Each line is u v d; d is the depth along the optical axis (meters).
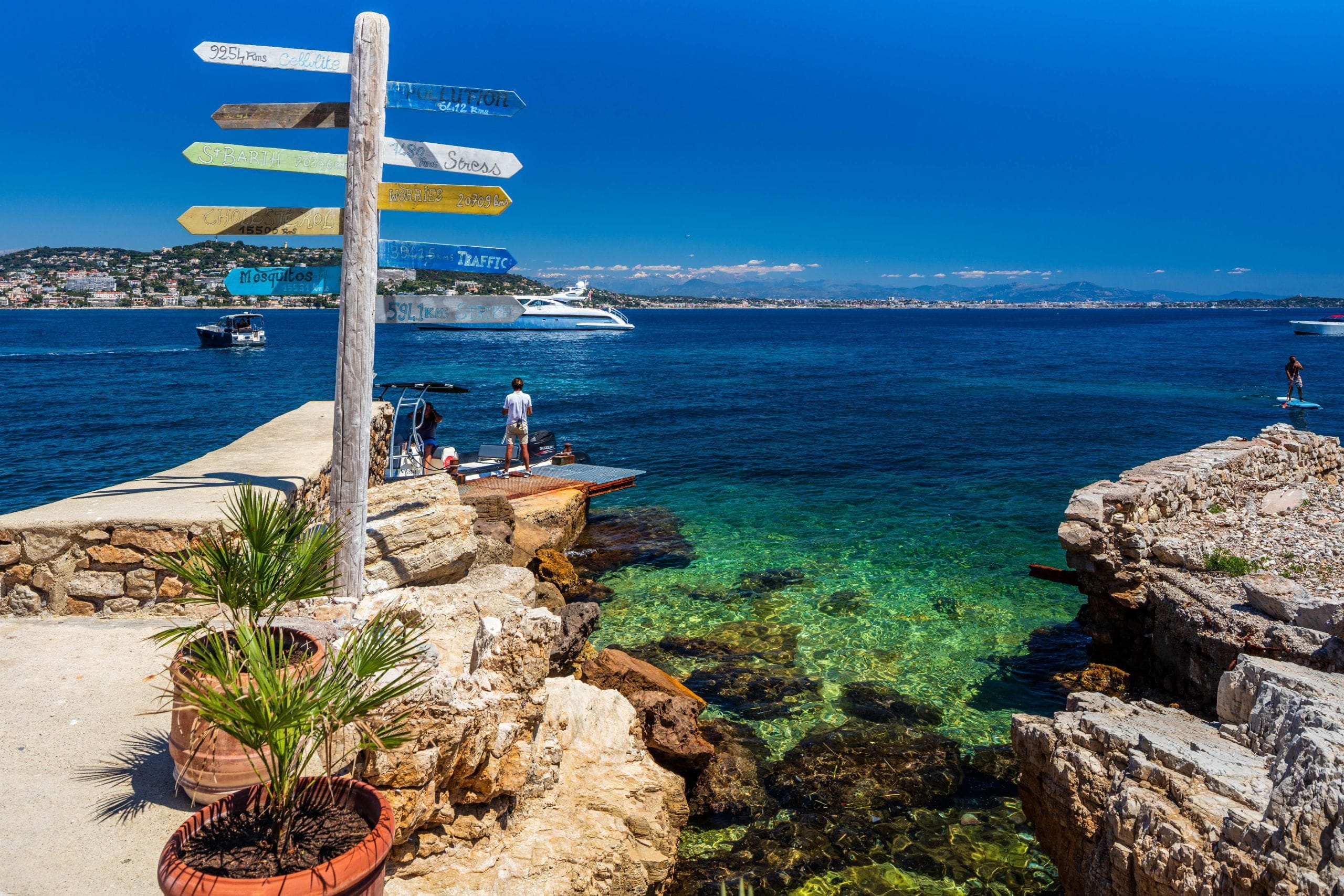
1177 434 34.16
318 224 6.79
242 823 3.25
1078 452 29.73
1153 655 10.78
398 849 4.94
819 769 9.00
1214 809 5.32
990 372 67.38
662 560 16.45
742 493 22.78
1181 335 132.62
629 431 34.56
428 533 8.07
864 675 11.34
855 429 35.41
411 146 6.84
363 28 6.46
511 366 71.44
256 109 6.66
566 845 5.70
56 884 3.41
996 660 11.84
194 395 46.88
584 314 141.25
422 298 7.18
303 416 13.16
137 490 7.36
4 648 5.65
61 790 4.07
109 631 6.00
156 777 4.24
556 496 17.19
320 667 3.88
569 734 7.01
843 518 19.98
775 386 55.53
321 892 2.89
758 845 7.86
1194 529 12.60
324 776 3.46
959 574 15.70
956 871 7.54
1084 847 6.73
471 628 6.83
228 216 6.75
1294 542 11.80
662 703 8.57
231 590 4.13
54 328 130.38
